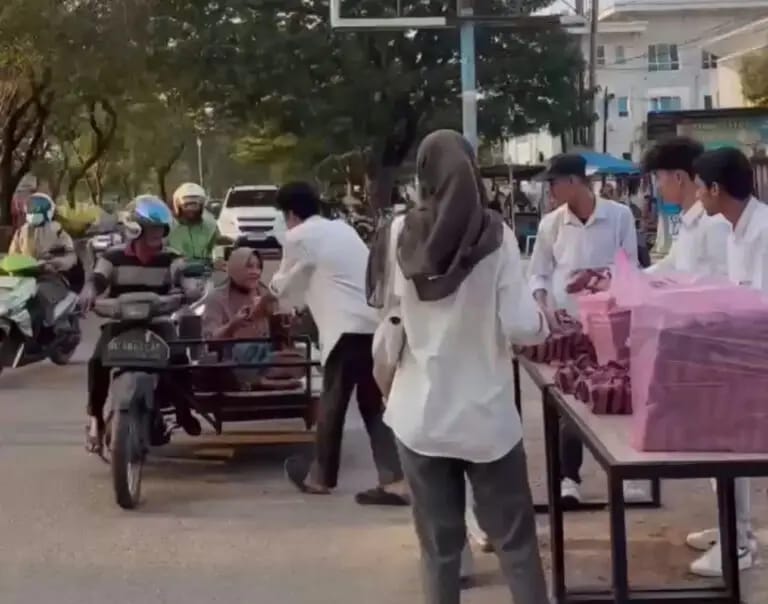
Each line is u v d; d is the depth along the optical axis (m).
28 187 23.86
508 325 4.20
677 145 5.99
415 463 4.33
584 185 6.84
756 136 23.52
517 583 4.32
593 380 4.48
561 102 32.34
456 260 4.16
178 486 7.84
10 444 9.16
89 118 37.66
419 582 5.79
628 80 58.66
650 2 57.81
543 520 6.78
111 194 72.94
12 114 29.83
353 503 7.31
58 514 7.16
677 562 6.02
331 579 5.88
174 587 5.79
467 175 4.17
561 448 6.17
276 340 8.01
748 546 5.87
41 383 12.07
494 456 4.25
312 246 7.06
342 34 29.69
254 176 78.56
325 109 30.44
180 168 81.19
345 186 45.44
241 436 8.68
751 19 53.78
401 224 4.38
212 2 30.23
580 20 18.08
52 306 12.21
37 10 23.48
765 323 3.71
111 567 6.12
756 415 3.72
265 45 29.64
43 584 5.86
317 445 7.41
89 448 8.27
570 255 6.85
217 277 10.34
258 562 6.17
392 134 31.91
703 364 3.73
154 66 30.12
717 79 51.59
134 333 7.36
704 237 5.89
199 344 7.86
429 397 4.26
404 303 4.33
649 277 4.78
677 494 7.37
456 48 30.72
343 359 7.14
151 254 7.86
